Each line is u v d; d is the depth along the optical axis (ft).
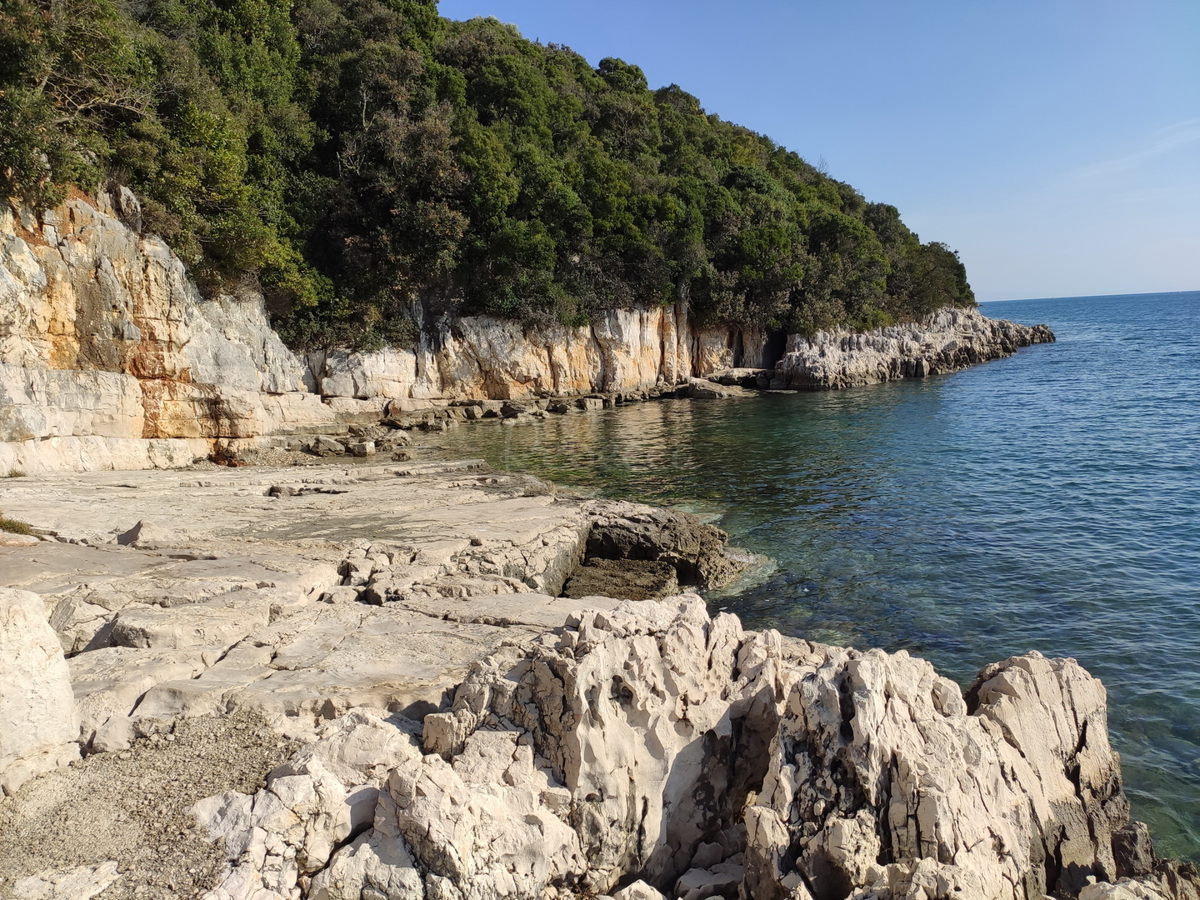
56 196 78.48
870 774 21.63
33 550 45.21
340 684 28.02
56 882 17.93
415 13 203.92
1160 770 32.89
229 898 17.62
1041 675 27.58
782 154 325.42
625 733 23.41
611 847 22.43
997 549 62.44
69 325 81.66
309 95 161.27
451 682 28.25
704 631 26.81
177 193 99.55
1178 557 59.00
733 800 25.34
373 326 145.69
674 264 190.29
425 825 18.86
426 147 150.71
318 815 19.88
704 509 77.82
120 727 24.53
